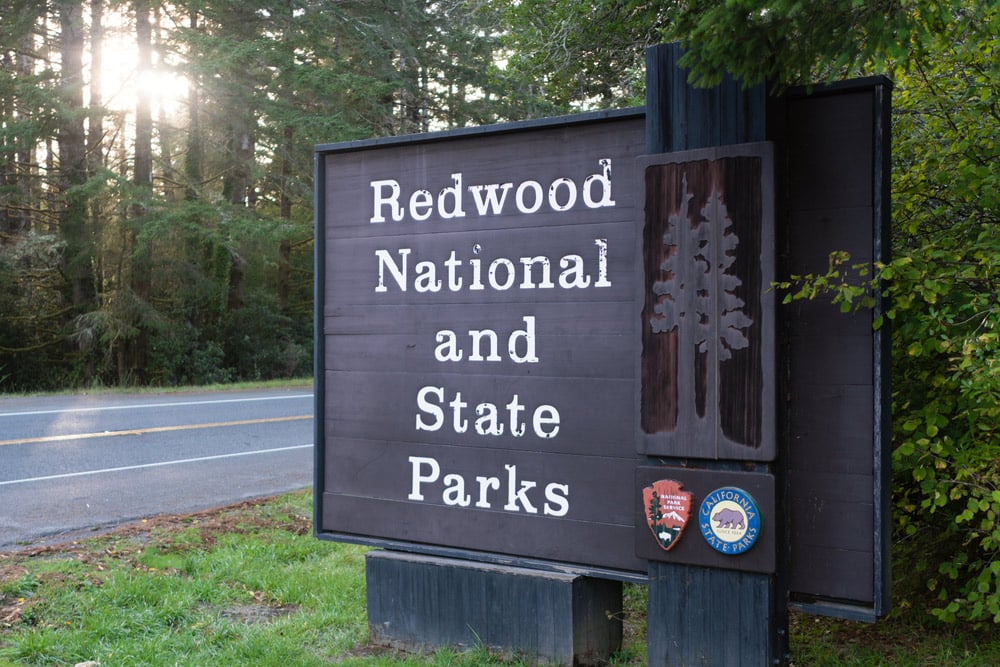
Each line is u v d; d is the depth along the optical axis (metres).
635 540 3.92
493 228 4.43
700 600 3.80
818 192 3.64
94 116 23.95
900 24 3.32
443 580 4.58
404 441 4.69
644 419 3.86
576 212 4.21
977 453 4.05
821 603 3.63
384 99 26.53
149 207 23.31
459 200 4.53
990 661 4.49
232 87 24.00
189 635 4.91
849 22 3.36
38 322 26.03
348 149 4.80
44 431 13.21
